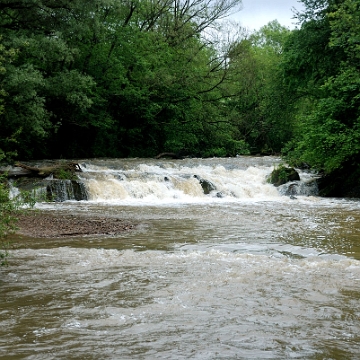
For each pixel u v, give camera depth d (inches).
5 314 218.7
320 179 978.1
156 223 543.5
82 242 414.9
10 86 917.2
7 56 919.0
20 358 167.3
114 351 174.6
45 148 1305.4
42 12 1016.2
